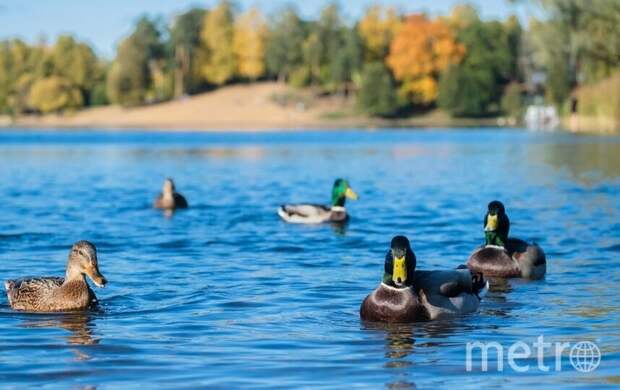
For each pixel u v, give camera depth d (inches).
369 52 6018.7
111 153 2337.6
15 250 739.4
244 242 781.3
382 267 655.8
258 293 562.3
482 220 928.9
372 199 1161.4
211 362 418.3
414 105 5757.9
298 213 924.0
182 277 613.9
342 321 495.8
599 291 573.3
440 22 5674.2
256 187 1370.6
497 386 386.0
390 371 406.0
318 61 5974.4
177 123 5551.2
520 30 5802.2
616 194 1194.0
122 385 386.6
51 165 1878.7
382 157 2084.2
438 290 505.7
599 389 381.4
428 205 1080.8
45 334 470.3
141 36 6122.1
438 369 409.1
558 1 2378.2
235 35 6220.5
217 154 2265.0
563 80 4392.2
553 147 2346.2
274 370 406.3
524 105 5374.0
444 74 5467.5
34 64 6560.0
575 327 481.1
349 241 790.5
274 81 6402.6
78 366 412.8
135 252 724.0
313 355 430.3
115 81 6082.7
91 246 530.9
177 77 6289.4
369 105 5438.0
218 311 516.1
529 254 620.4
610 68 2972.4
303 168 1761.8
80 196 1218.0
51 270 650.2
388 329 479.2
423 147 2511.1
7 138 3361.2
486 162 1861.5
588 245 757.9
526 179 1444.4
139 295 558.6
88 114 6112.2
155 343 450.0
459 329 479.8
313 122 5413.4
